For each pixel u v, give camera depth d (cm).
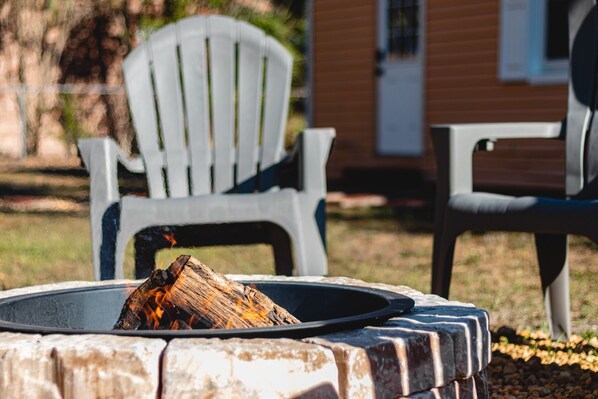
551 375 326
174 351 176
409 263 577
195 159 400
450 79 1048
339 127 1186
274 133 404
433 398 200
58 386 179
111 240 345
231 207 349
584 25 377
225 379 176
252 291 225
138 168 386
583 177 371
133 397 177
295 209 355
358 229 741
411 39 1101
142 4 1534
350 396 184
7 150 1567
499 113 996
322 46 1202
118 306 252
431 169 1070
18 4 1559
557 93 936
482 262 583
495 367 338
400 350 192
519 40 966
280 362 178
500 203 334
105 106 1593
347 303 247
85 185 1091
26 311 230
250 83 408
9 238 709
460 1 1032
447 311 223
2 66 1576
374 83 1138
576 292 477
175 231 368
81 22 1611
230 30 411
